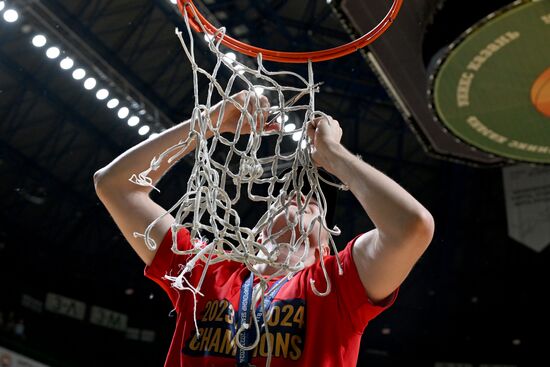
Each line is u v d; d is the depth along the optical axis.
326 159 1.99
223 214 2.10
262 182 2.01
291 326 1.86
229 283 2.01
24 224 14.32
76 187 13.87
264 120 2.21
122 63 11.26
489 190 15.09
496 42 5.17
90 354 14.80
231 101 2.07
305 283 1.94
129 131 12.80
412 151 14.33
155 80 11.66
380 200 1.82
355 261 1.90
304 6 11.52
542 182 12.31
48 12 9.48
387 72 6.00
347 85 12.82
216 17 11.27
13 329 13.56
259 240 2.11
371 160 14.36
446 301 16.17
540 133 6.02
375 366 16.17
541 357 15.42
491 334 15.88
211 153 1.99
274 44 11.80
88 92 12.12
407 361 16.20
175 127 2.22
